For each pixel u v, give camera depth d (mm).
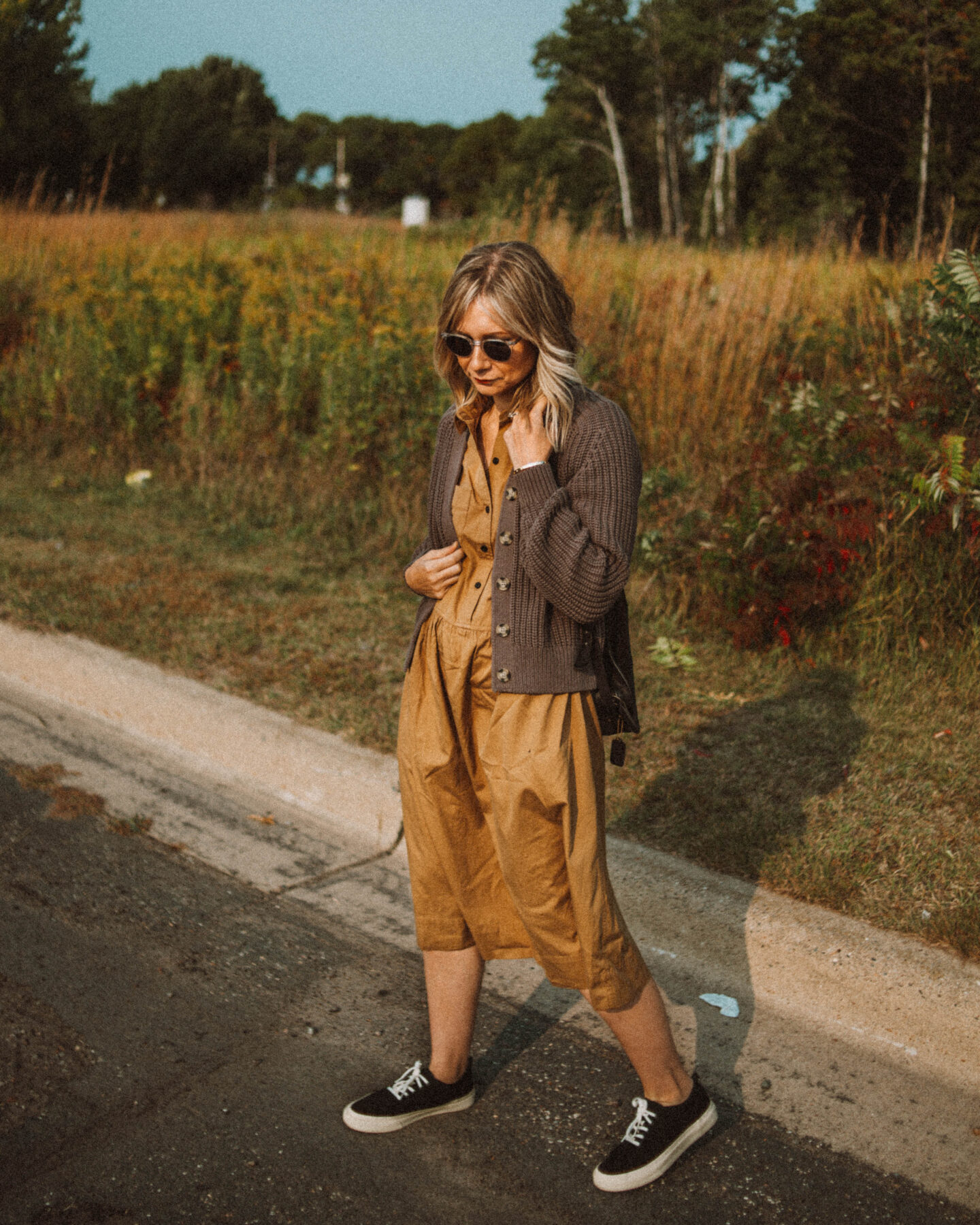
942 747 3725
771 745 3756
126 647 4500
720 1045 2486
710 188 40031
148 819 3471
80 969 2729
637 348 6652
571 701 1920
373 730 3803
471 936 2209
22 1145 2152
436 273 8680
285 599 5207
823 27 33500
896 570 4480
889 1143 2209
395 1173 2115
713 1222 2010
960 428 4523
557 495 1826
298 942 2881
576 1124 2262
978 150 29891
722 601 4738
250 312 7773
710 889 2857
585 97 46594
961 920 2643
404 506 6211
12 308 9648
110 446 7523
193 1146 2164
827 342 6309
